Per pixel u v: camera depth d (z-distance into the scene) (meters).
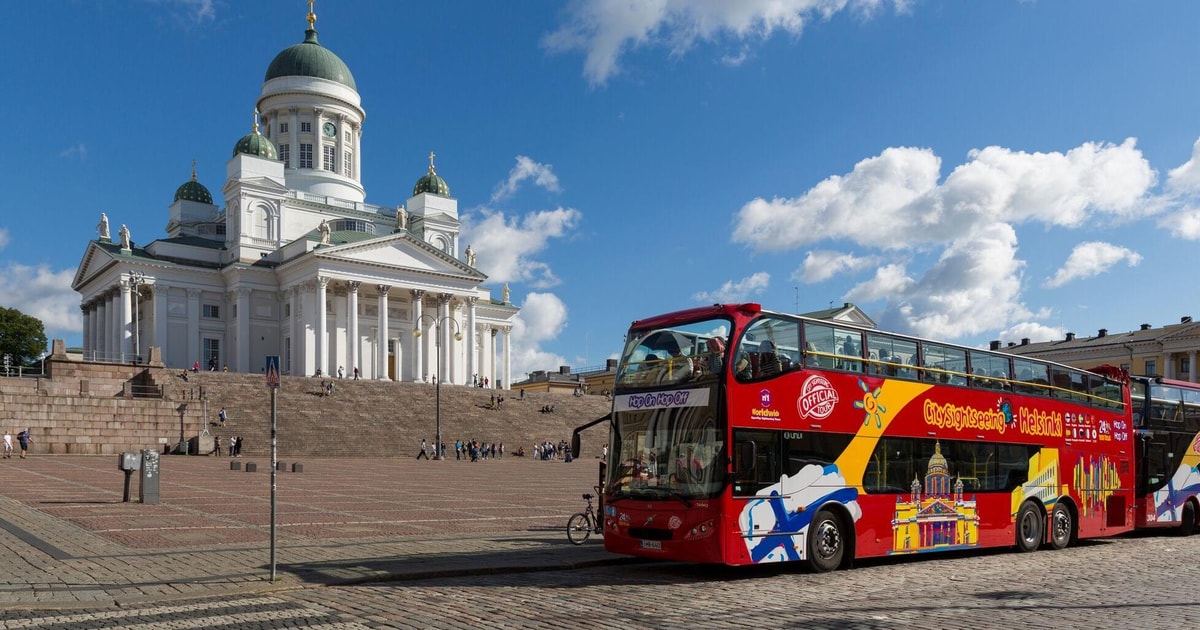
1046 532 24.39
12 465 49.50
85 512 26.45
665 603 14.75
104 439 62.03
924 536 20.91
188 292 108.12
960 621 13.41
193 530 22.80
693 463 17.80
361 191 128.62
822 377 19.42
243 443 67.50
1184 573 19.52
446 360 116.19
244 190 111.56
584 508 32.38
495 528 25.52
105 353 110.44
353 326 106.25
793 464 18.53
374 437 76.19
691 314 18.83
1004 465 23.34
